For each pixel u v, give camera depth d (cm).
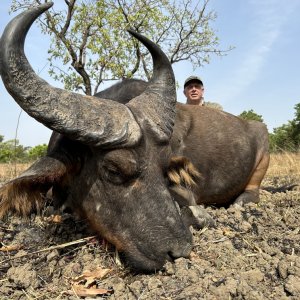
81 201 119
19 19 97
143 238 104
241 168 188
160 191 106
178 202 135
